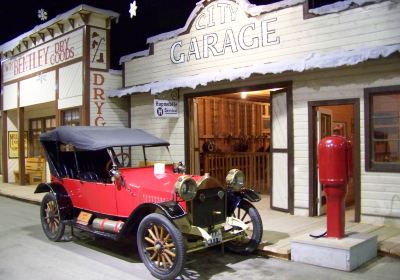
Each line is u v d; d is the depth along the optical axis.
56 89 13.12
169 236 4.99
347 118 9.77
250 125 13.88
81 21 11.92
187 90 10.25
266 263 5.48
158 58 10.87
